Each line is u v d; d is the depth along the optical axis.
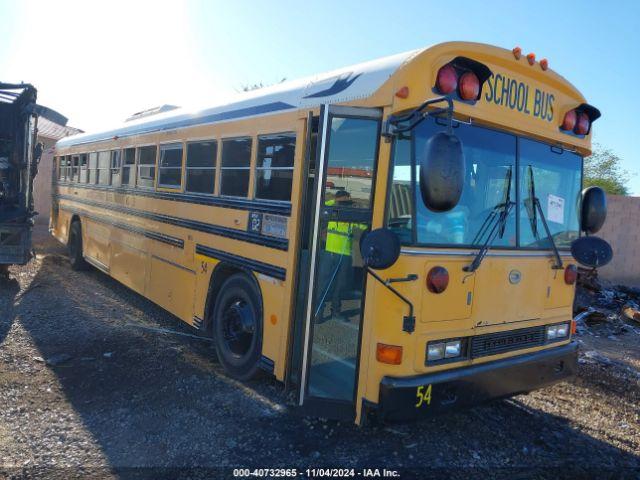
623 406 5.27
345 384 3.86
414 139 3.57
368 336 3.65
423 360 3.61
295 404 4.35
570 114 4.47
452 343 3.76
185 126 6.19
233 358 5.19
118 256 8.10
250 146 5.00
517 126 4.09
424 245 3.56
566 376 4.62
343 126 3.88
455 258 3.72
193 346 6.13
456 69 3.70
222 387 4.97
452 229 3.76
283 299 4.45
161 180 6.73
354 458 3.85
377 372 3.59
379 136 3.67
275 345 4.54
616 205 12.60
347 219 3.84
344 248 3.87
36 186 18.42
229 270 5.43
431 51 3.60
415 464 3.83
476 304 3.87
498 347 4.08
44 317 6.89
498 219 4.04
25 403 4.40
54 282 9.04
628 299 10.42
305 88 4.42
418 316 3.56
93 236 9.30
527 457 4.07
